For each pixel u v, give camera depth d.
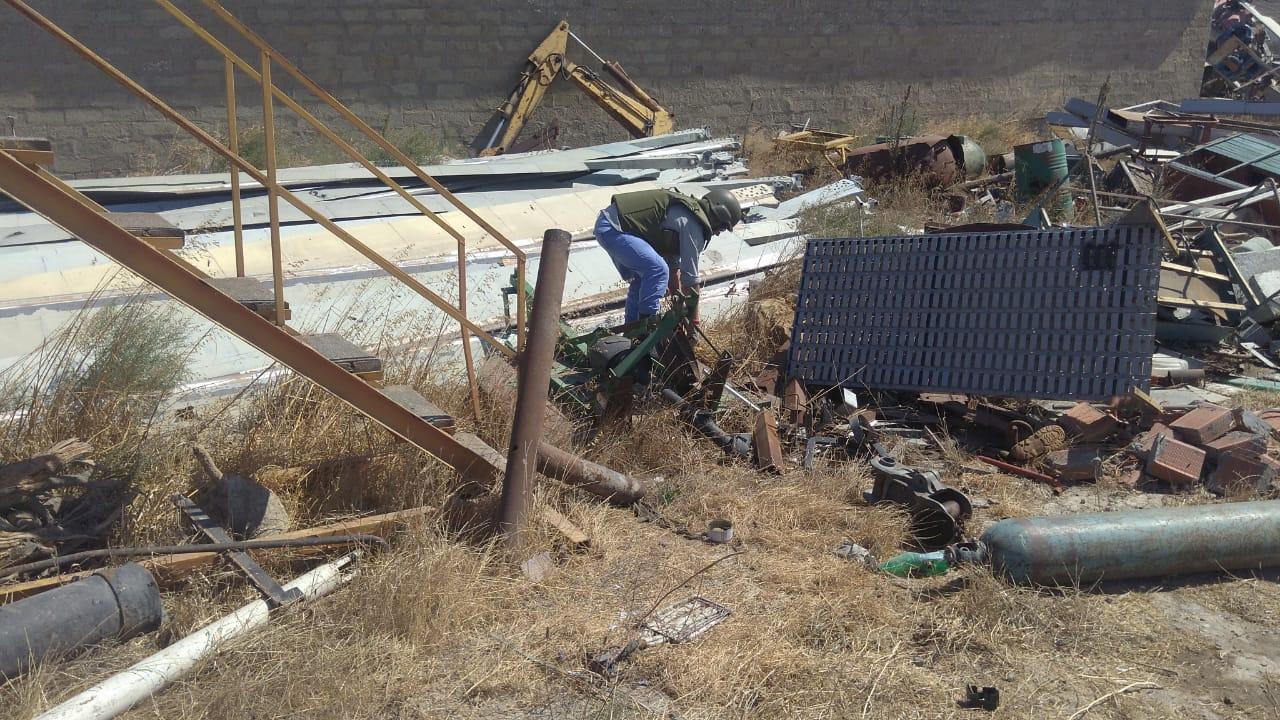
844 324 7.36
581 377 6.57
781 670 3.90
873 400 7.07
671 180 12.28
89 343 5.63
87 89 15.10
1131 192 12.00
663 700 3.73
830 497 5.54
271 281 7.57
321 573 4.31
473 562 4.48
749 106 20.00
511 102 17.50
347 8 16.41
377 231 8.91
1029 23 22.58
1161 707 3.79
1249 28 25.66
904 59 21.39
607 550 4.88
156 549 4.23
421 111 17.31
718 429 6.24
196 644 3.77
